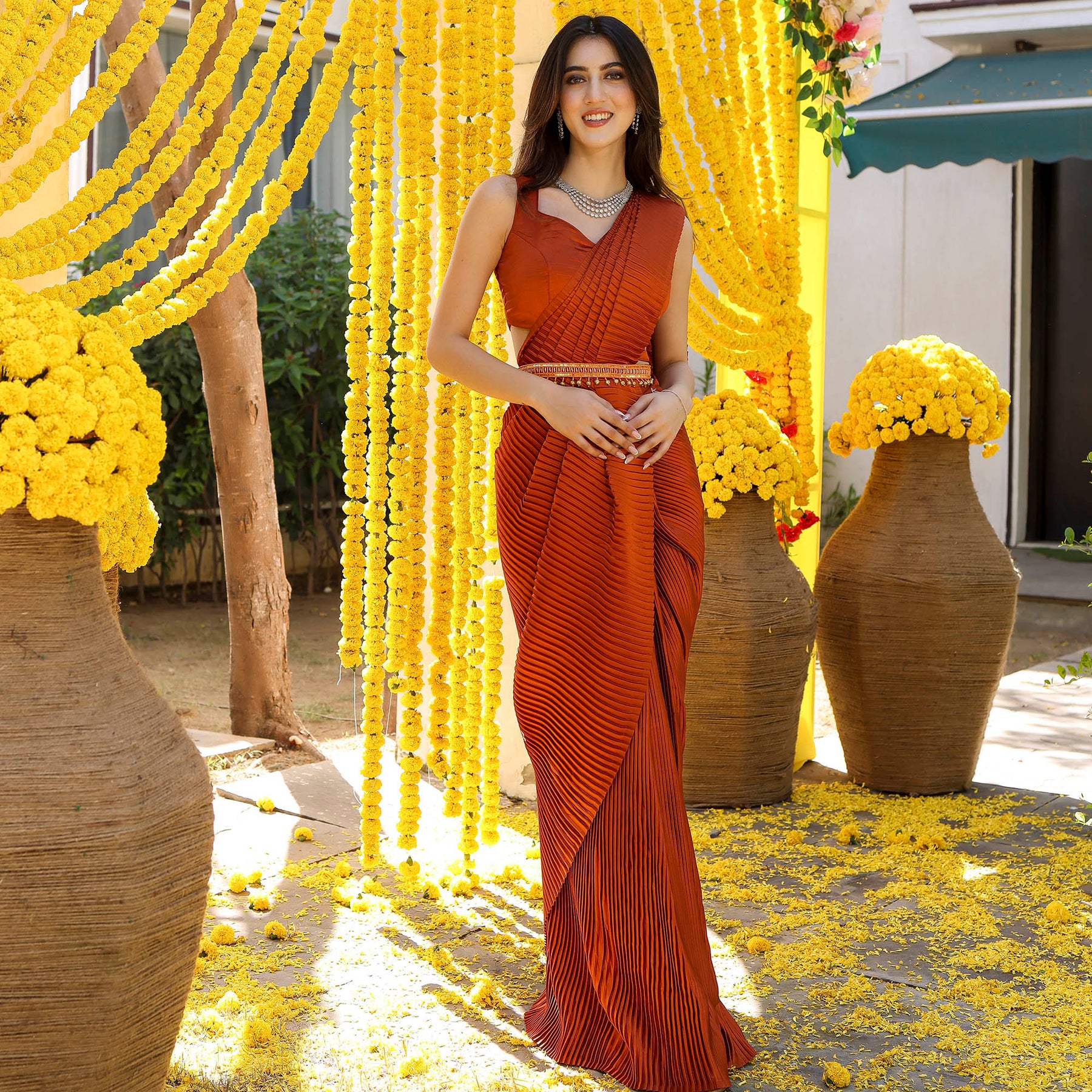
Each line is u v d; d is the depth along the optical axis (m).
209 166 2.36
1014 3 8.20
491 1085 2.32
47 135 2.94
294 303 8.06
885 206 10.17
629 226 2.52
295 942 2.97
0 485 1.78
